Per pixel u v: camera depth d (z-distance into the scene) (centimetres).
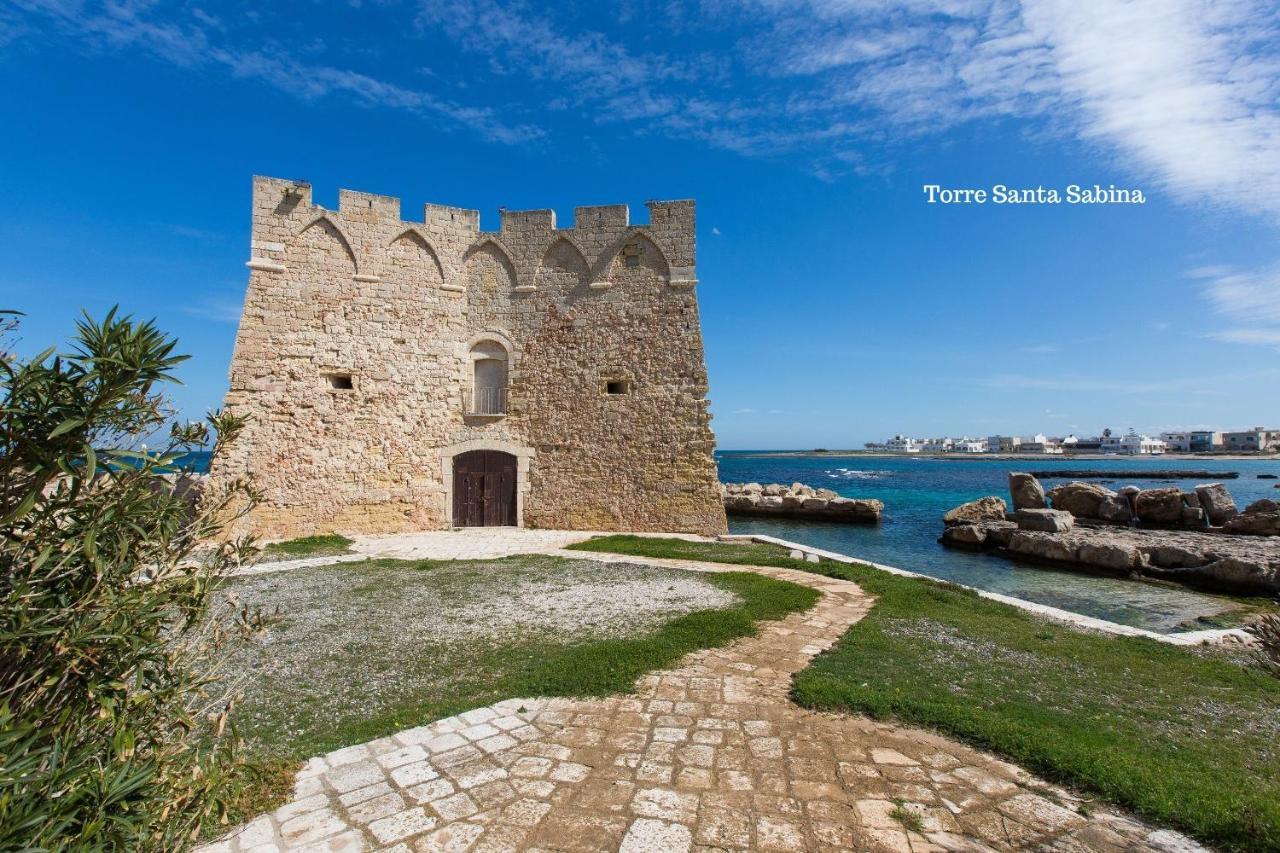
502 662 769
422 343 2077
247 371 1833
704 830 416
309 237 1934
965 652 820
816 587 1201
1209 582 1684
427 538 1902
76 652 243
